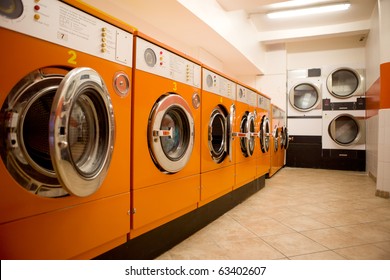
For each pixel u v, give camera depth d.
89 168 1.14
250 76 6.74
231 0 3.55
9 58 0.88
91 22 1.19
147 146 1.57
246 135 3.10
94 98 1.16
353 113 5.98
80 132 1.18
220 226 2.34
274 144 5.12
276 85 6.54
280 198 3.41
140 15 2.99
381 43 3.57
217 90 2.49
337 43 6.39
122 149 1.38
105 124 1.21
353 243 1.97
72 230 1.11
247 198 3.39
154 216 1.63
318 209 2.90
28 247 0.95
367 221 2.49
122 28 1.38
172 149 1.90
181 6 2.79
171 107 1.74
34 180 0.97
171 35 3.65
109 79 1.29
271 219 2.54
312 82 6.38
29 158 0.95
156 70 1.64
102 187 1.25
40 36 0.97
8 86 0.88
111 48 1.30
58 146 0.89
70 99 0.94
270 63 6.60
